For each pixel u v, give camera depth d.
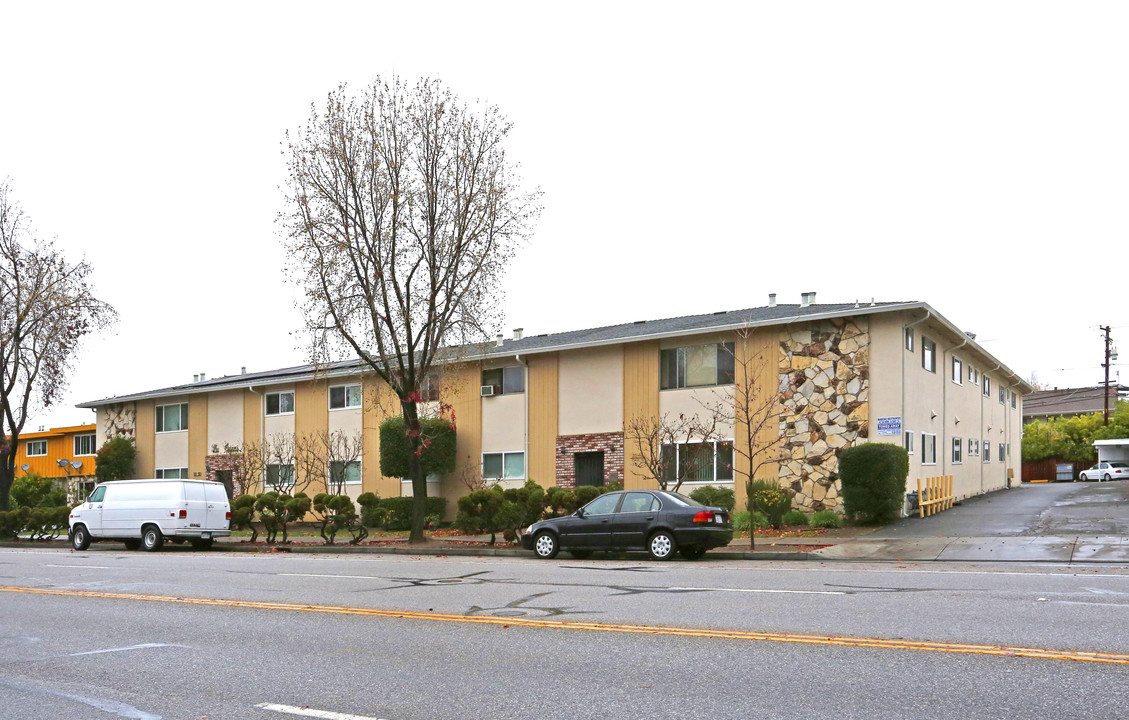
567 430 29.61
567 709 6.12
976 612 9.34
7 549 27.91
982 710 5.80
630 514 18.08
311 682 7.15
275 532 25.92
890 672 6.82
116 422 44.50
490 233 22.83
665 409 27.56
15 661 8.36
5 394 32.31
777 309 28.94
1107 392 58.97
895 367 23.86
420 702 6.43
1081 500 28.33
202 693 6.90
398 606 11.15
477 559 19.39
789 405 25.22
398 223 22.73
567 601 11.08
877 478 22.47
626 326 33.31
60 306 31.86
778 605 10.20
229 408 39.56
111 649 8.85
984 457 35.03
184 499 24.86
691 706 6.09
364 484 34.38
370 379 33.22
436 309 23.17
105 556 22.38
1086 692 6.14
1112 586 11.41
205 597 12.67
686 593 11.48
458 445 32.09
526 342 33.53
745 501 25.47
